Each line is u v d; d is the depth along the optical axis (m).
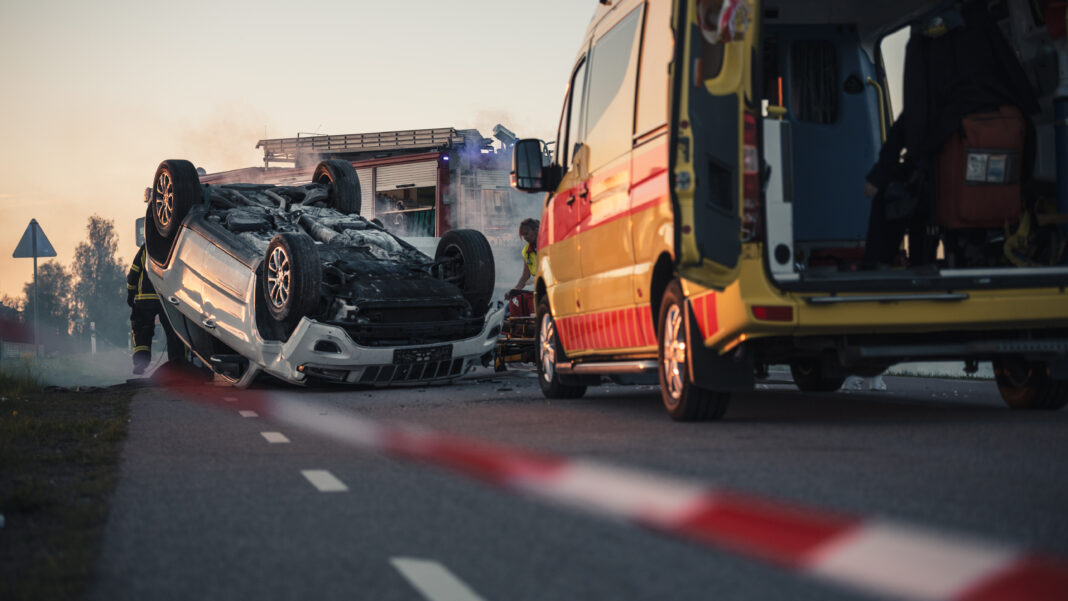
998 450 5.83
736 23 6.70
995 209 7.36
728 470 5.36
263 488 5.19
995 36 7.58
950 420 7.44
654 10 7.64
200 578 3.46
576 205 9.42
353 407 10.16
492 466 5.79
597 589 3.26
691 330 7.30
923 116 7.48
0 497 4.84
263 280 12.73
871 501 4.47
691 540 3.88
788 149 6.87
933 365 14.80
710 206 6.70
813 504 4.45
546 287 10.52
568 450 6.31
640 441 6.64
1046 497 4.48
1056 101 7.58
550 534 4.05
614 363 8.83
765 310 6.73
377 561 3.67
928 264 7.82
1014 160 7.35
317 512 4.56
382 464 5.98
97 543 3.97
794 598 3.10
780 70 9.17
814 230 9.05
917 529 3.93
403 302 12.79
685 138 6.61
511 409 9.45
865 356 6.97
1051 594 3.07
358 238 14.25
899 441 6.30
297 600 3.19
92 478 5.55
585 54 9.44
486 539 3.99
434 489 5.09
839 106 9.16
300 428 8.14
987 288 6.88
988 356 7.46
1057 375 7.43
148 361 16.75
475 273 13.84
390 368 12.61
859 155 9.15
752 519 4.19
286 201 15.16
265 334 12.89
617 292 8.42
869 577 3.30
